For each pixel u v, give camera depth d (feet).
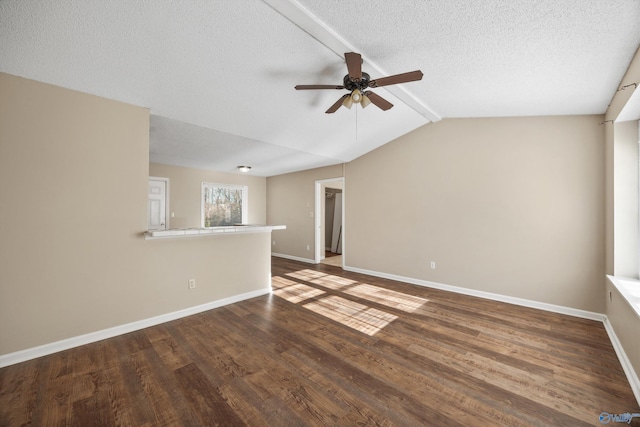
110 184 8.27
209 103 9.53
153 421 5.00
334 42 7.02
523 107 10.27
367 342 8.09
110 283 8.30
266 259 12.82
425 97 10.40
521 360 7.16
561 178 10.52
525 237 11.25
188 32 6.48
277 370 6.63
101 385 6.01
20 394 5.69
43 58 6.56
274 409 5.32
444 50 7.18
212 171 21.27
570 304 10.33
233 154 15.96
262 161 17.93
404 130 14.35
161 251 9.39
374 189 16.38
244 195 23.29
